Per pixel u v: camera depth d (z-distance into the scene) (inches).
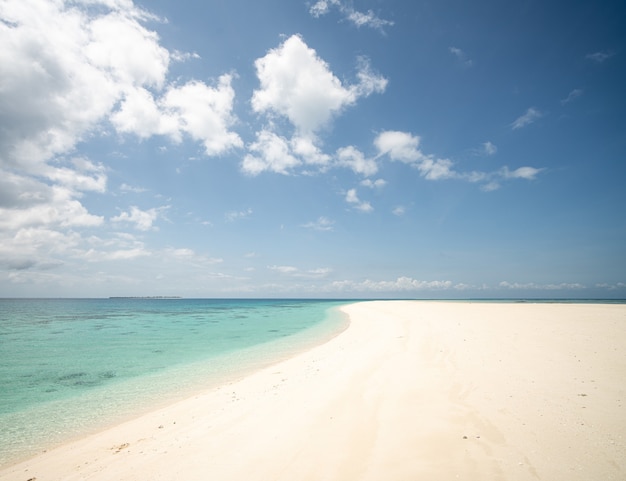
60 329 1241.4
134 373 534.3
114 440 272.8
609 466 171.5
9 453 259.1
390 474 175.2
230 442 234.2
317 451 207.6
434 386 322.7
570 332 611.2
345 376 386.0
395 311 1652.3
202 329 1214.3
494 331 663.1
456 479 166.4
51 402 391.9
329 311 2351.1
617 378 325.4
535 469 171.6
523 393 290.4
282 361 577.3
